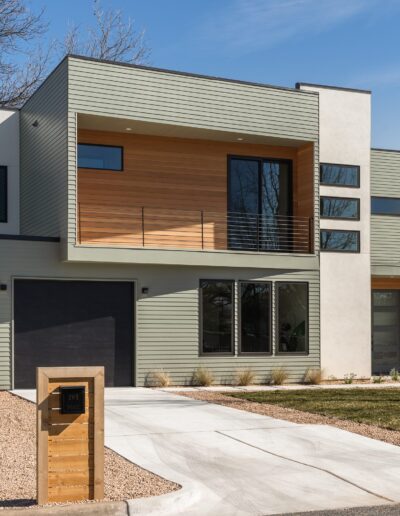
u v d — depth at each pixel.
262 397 15.34
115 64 16.73
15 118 20.17
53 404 7.16
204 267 18.11
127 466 8.90
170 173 18.47
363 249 20.48
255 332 18.62
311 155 19.11
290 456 9.69
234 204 19.11
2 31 28.25
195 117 17.56
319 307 19.33
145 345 17.48
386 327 22.53
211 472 8.77
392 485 8.34
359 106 20.72
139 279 17.48
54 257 16.70
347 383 19.28
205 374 17.75
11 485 7.85
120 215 17.89
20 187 19.98
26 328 16.52
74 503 7.05
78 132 17.67
